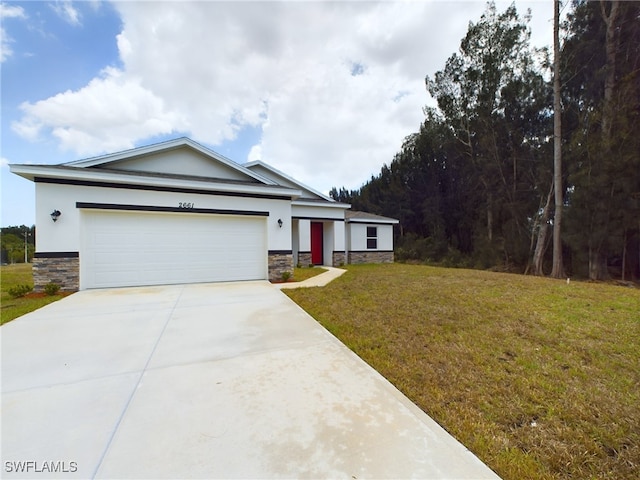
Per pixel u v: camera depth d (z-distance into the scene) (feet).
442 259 79.87
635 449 7.72
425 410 9.24
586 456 7.43
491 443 7.79
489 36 66.59
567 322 17.48
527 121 63.05
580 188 47.42
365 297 24.31
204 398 9.34
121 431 7.71
